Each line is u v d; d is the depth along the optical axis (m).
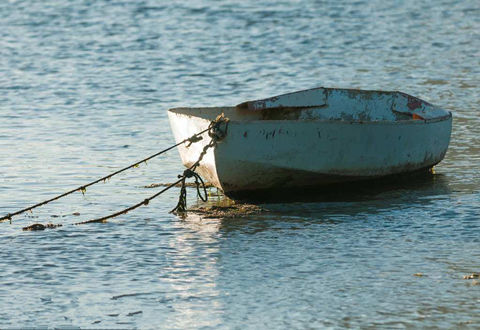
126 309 26.20
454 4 128.50
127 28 110.38
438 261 29.92
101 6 127.81
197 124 37.44
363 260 30.16
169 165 46.28
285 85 75.88
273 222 35.00
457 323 24.75
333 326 24.70
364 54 91.19
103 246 32.34
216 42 99.88
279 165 37.03
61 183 42.59
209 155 36.81
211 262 30.28
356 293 27.06
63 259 30.91
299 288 27.59
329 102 44.78
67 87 74.31
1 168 45.59
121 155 48.88
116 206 38.34
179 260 30.58
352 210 36.62
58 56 91.75
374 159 39.28
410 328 24.48
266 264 29.94
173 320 25.36
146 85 75.69
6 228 34.94
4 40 102.19
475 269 29.03
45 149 50.38
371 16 118.12
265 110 44.00
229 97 70.81
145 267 29.94
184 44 98.62
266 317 25.41
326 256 30.67
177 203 38.56
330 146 37.81
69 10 124.81
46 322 25.36
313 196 39.22
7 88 73.75
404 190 39.94
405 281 28.02
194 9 124.31
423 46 95.38
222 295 27.14
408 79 76.25
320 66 85.00
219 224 34.94
